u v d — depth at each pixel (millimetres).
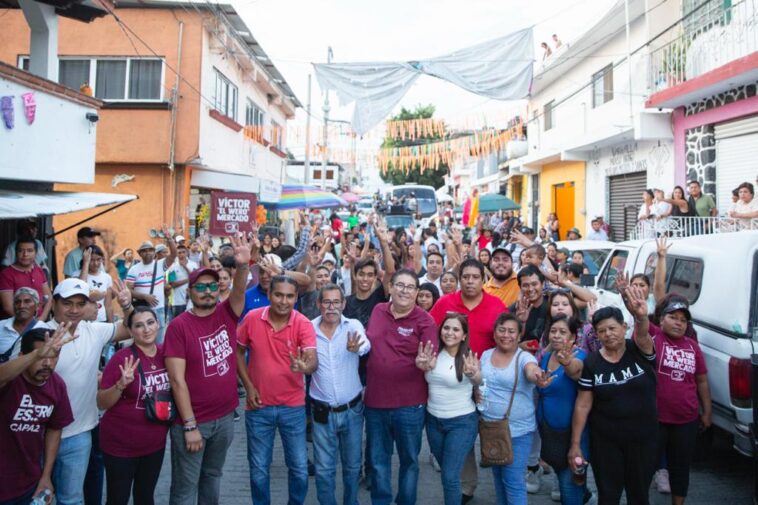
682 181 13047
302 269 6773
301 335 4520
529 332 5336
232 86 17234
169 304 10117
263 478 4559
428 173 48219
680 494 4738
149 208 14328
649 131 13469
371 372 4641
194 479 4254
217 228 12188
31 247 6566
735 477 5578
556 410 4496
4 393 3680
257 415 4566
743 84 10836
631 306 4281
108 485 4086
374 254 9016
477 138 13375
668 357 4746
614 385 4266
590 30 15586
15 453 3711
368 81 8609
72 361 4129
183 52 14180
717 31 11531
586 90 17922
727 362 4938
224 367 4375
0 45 13586
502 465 4391
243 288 4426
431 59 8547
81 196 7801
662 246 5785
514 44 8414
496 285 6336
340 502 5188
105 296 6047
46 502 3832
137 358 4129
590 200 18234
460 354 4465
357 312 6152
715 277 5445
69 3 7910
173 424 4227
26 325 4629
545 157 19812
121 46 14188
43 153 7656
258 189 15164
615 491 4352
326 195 17234
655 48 13727
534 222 23844
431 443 4633
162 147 14078
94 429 4633
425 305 6172
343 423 4664
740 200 9969
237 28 15766
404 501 4578
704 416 4891
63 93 7980
